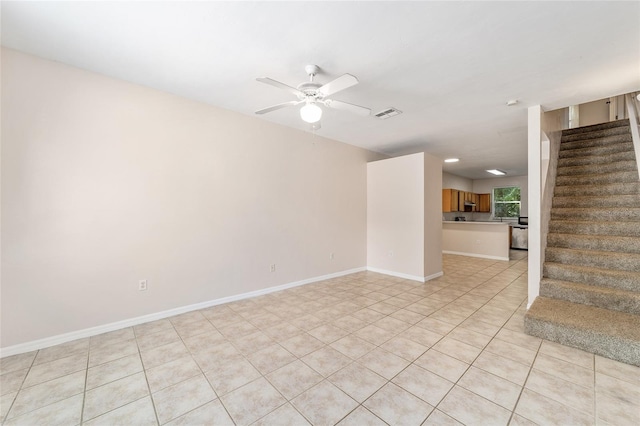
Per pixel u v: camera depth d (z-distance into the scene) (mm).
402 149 5613
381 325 2854
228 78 2709
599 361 2137
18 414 1628
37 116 2342
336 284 4449
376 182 5359
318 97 2443
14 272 2260
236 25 1930
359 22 1884
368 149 5582
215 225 3414
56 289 2434
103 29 1986
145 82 2799
